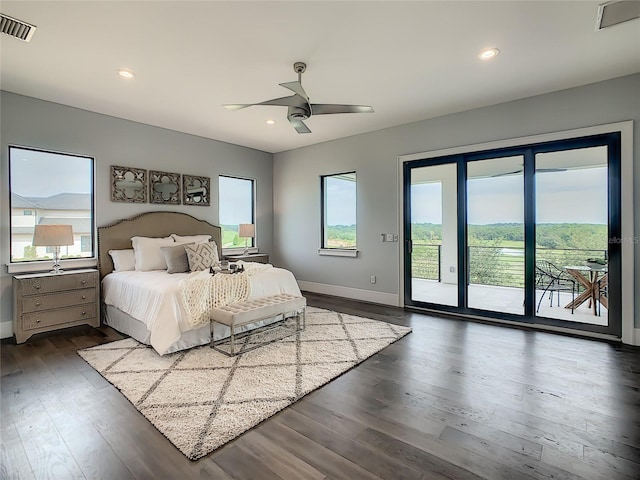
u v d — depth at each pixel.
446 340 3.42
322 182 5.89
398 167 4.82
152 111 4.18
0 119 3.52
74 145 4.03
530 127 3.76
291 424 1.99
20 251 3.72
